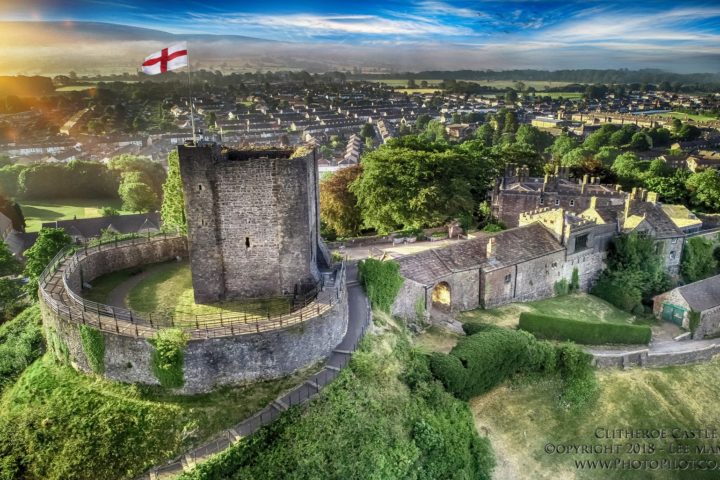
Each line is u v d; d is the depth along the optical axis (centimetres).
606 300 6334
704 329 5859
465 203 7325
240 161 3753
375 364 3669
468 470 3625
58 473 2881
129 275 4616
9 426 3092
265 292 4047
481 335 4497
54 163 15338
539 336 5166
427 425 3503
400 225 7294
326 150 19975
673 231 7019
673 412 4572
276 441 3028
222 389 3322
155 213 11194
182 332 3253
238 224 3875
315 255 4466
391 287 4672
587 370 4738
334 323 3703
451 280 5262
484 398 4350
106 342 3309
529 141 19838
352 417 3238
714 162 15088
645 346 5381
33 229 11725
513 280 5700
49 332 3700
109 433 3025
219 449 2989
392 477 3123
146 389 3281
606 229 6544
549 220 6244
